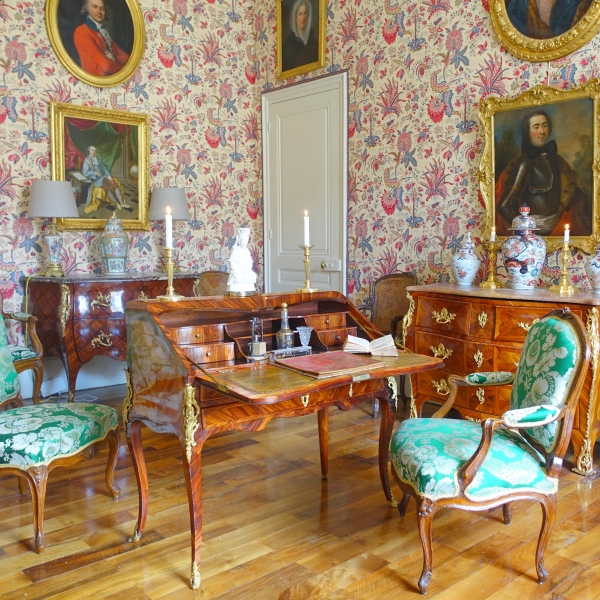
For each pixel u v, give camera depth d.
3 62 4.42
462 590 2.09
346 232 5.05
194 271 5.59
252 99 5.88
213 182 5.66
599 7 3.44
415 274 4.54
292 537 2.46
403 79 4.54
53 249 4.48
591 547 2.37
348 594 2.07
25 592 2.09
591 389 3.00
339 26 4.99
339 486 2.97
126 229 5.07
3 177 4.47
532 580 2.15
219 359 2.38
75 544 2.42
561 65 3.66
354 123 4.93
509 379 2.51
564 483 2.98
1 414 2.59
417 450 2.15
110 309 4.40
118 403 4.46
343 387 2.50
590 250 3.56
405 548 2.37
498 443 2.17
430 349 3.76
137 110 5.13
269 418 2.28
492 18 3.93
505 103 3.87
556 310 2.27
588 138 3.52
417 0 4.40
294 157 5.50
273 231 5.80
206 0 5.50
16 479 3.10
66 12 4.67
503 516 2.58
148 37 5.16
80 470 3.20
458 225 4.27
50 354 4.43
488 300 3.39
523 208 3.57
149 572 2.21
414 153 4.51
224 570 2.22
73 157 4.76
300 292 2.71
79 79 4.78
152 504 2.78
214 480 3.04
